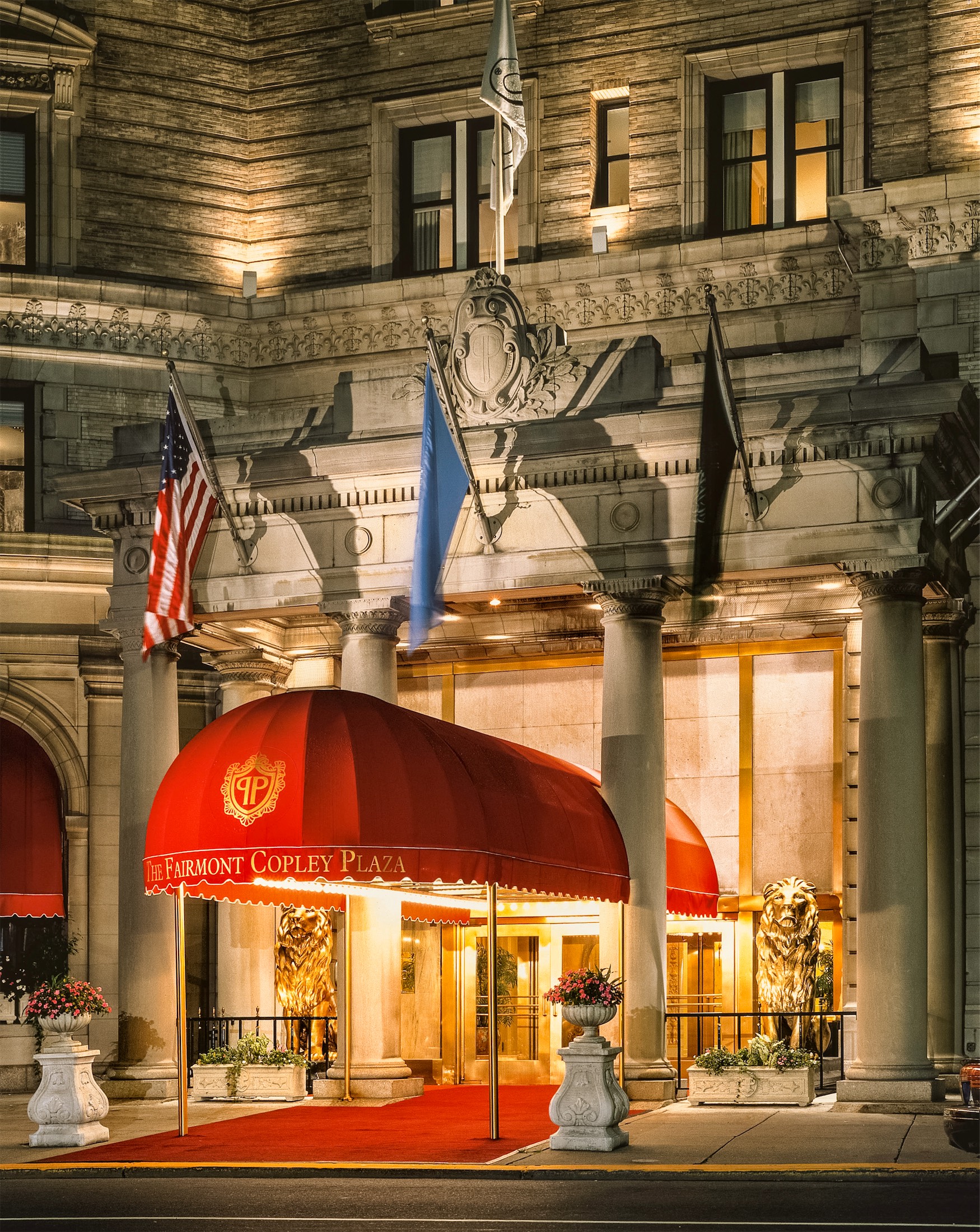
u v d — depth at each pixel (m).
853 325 33.28
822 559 26.84
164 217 37.47
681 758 33.31
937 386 26.28
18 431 36.19
